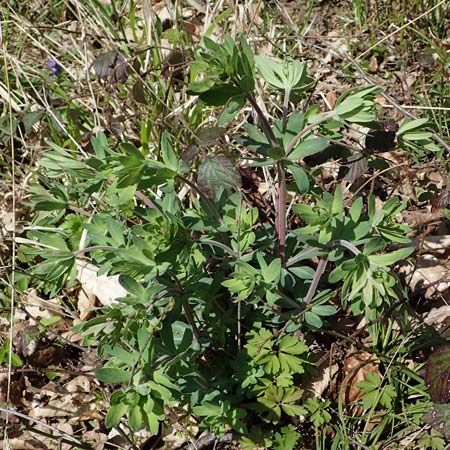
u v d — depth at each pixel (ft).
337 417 2.49
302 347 2.34
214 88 2.08
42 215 2.85
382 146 2.61
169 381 1.96
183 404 2.35
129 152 2.03
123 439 2.53
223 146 3.00
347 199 2.95
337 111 2.17
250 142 2.27
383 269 2.09
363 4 4.09
